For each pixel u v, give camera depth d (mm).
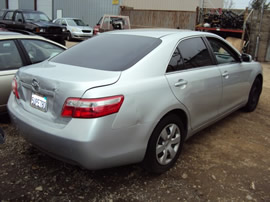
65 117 2443
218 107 3891
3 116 4566
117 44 3250
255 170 3244
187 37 3453
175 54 3166
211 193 2789
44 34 12562
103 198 2668
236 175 3121
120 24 15602
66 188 2801
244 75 4496
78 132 2338
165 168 3051
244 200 2705
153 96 2729
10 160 3254
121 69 2711
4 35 4359
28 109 2842
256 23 13430
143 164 2904
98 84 2426
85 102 2344
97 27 16500
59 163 3242
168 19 17594
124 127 2506
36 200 2607
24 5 29594
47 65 3027
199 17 15859
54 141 2447
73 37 18406
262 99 6371
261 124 4711
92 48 3312
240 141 4023
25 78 2871
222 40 4129
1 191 2699
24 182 2861
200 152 3637
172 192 2785
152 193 2760
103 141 2389
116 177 3012
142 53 2945
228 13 14508
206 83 3463
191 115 3285
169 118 2947
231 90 4137
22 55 4395
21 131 2840
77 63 2977
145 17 18656
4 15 14484
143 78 2734
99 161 2422
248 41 13727
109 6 22906
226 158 3500
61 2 26234
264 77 9352
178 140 3168
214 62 3812
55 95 2502
